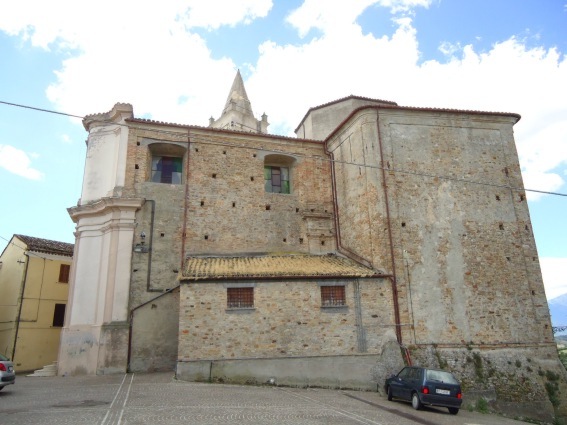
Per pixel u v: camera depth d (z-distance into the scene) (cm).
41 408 1150
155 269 2144
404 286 1975
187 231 2245
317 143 2605
